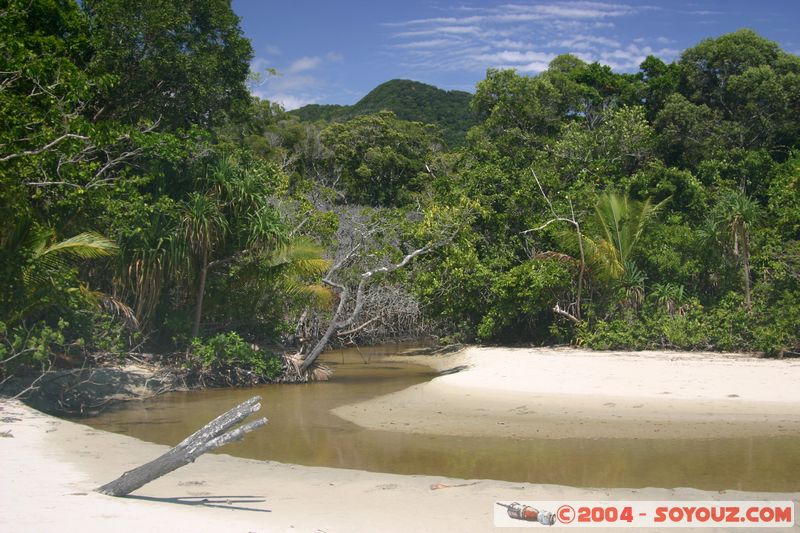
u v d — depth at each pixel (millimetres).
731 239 24281
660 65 39969
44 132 15516
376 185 50531
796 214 23531
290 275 21109
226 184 19734
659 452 11109
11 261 14961
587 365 19062
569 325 25312
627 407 14352
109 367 18219
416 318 32969
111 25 21594
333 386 19828
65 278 15750
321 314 24562
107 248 16984
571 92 38594
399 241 26406
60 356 17266
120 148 20188
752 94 35156
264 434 13203
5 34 16156
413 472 10203
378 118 52281
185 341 19781
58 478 8594
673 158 37094
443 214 24469
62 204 16344
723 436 12000
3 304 15242
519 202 26750
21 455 9938
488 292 25969
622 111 33656
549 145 34531
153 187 20062
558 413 14164
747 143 36188
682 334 22078
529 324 26219
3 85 15914
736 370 17375
